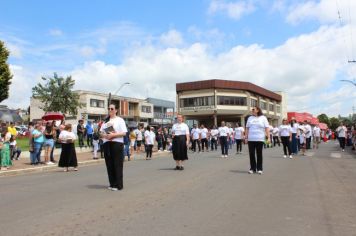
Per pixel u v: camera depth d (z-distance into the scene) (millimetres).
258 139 11789
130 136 21969
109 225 5770
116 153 8922
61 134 14625
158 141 28141
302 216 6340
